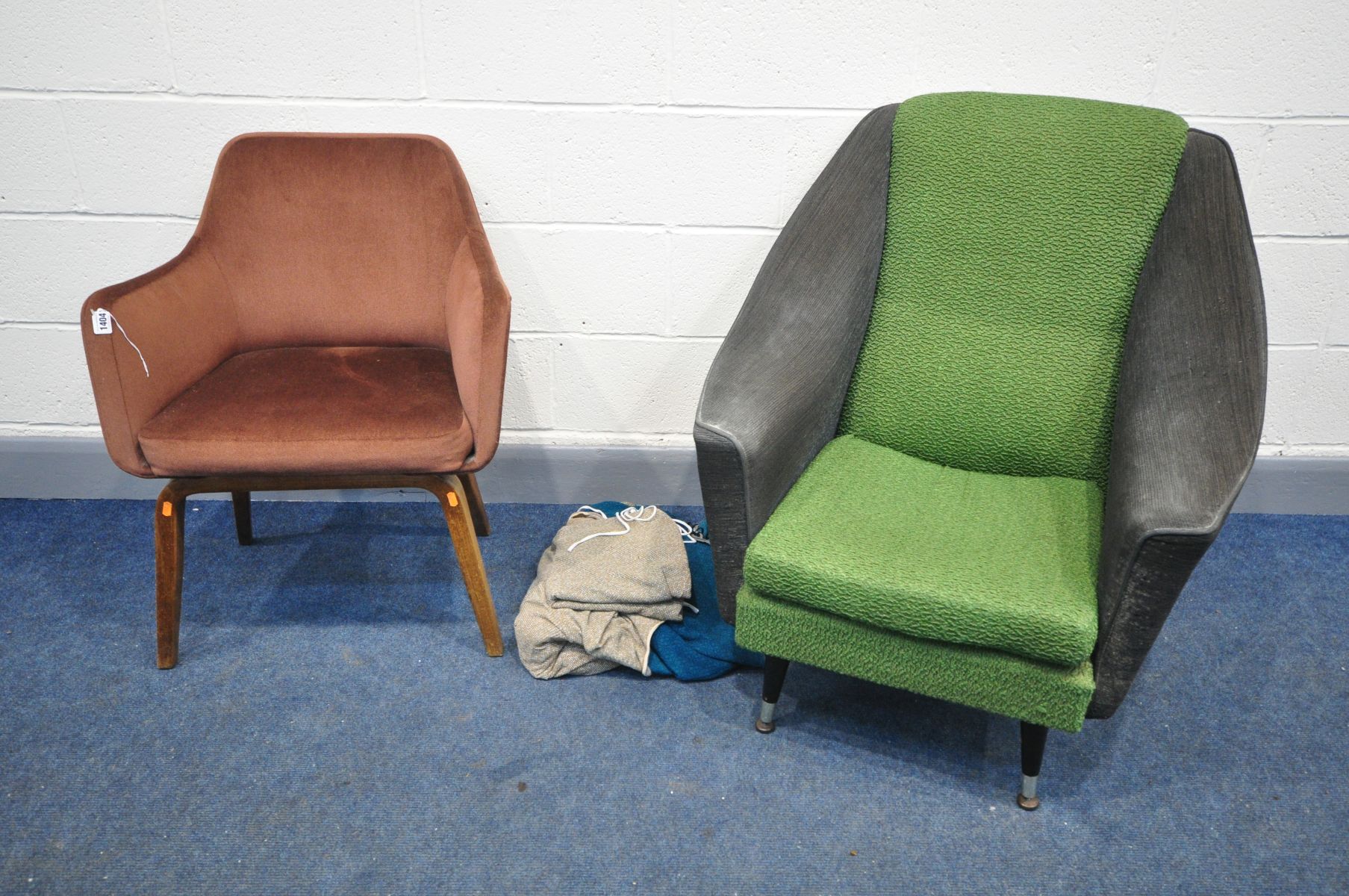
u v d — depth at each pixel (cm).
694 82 176
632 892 124
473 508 195
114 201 186
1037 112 150
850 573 124
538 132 181
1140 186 145
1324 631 174
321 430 144
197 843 129
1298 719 154
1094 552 131
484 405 144
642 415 206
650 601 160
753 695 158
